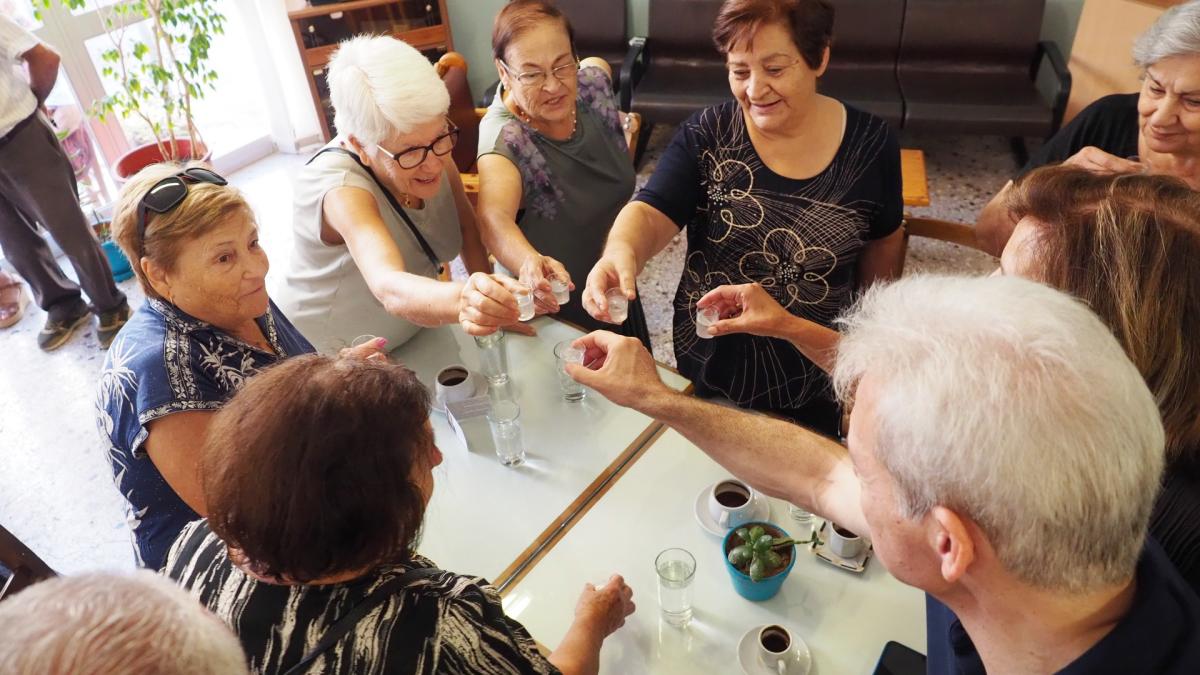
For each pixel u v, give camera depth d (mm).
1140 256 864
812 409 2055
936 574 779
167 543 1404
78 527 2615
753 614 1306
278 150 5082
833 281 1866
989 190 4223
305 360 934
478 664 911
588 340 1386
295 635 871
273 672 864
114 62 4145
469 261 2229
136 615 623
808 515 1442
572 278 2234
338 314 1906
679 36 4617
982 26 4219
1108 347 693
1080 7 4238
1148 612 701
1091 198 944
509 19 1929
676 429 1287
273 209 4449
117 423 1312
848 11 4340
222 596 921
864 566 1353
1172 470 887
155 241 1273
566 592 1364
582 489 1577
